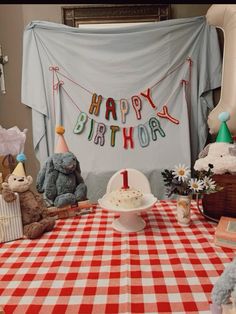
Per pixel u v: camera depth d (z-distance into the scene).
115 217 1.14
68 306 0.62
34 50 1.88
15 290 0.68
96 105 1.93
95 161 1.95
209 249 0.86
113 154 1.96
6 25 1.98
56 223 1.09
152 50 1.86
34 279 0.72
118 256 0.83
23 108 2.06
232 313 0.49
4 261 0.81
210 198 1.06
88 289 0.68
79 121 1.94
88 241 0.93
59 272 0.75
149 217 1.13
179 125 1.92
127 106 1.92
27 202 0.98
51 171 1.11
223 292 0.51
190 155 1.92
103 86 1.91
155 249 0.86
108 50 1.88
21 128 2.09
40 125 1.95
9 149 1.10
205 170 1.03
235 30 1.35
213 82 1.89
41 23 1.86
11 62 2.02
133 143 1.95
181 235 0.96
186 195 1.03
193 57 1.88
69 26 1.89
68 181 1.13
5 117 2.07
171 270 0.75
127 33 1.85
